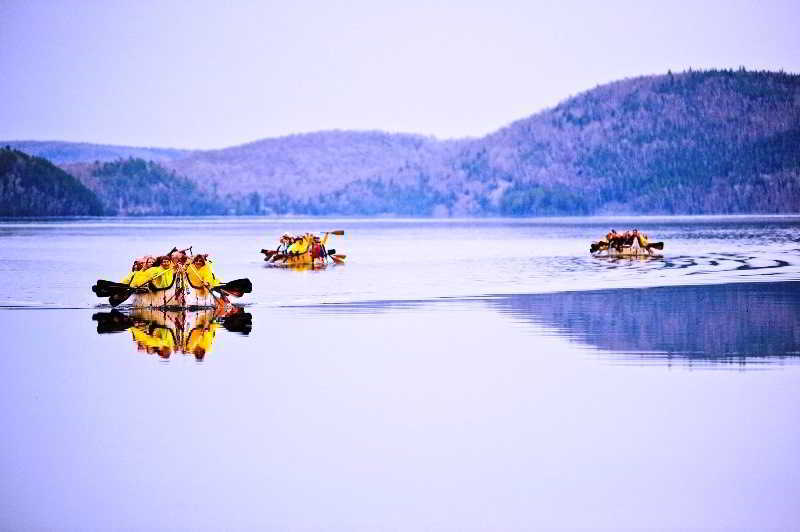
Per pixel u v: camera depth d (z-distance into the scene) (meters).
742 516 14.98
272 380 25.05
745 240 124.88
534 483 16.50
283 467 17.44
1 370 26.75
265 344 31.44
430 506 15.47
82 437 19.39
